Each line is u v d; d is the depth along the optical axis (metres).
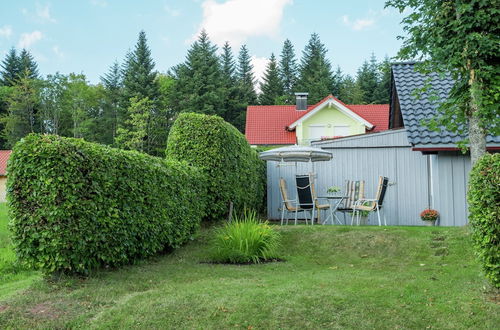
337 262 7.26
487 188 5.11
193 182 8.86
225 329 4.20
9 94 44.81
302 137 29.05
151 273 6.13
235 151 10.61
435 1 7.73
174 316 4.41
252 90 52.34
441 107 8.16
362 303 4.71
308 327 4.25
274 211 15.03
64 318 4.35
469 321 4.35
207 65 46.03
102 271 6.05
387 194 13.91
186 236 8.29
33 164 5.27
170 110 45.50
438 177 11.85
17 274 6.89
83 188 5.59
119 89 49.16
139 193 6.70
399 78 14.33
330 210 12.95
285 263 7.09
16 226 5.36
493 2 7.19
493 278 5.14
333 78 50.38
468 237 7.73
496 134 8.08
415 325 4.29
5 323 4.21
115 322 4.29
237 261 7.12
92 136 45.97
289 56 58.34
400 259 7.26
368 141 14.11
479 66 7.35
